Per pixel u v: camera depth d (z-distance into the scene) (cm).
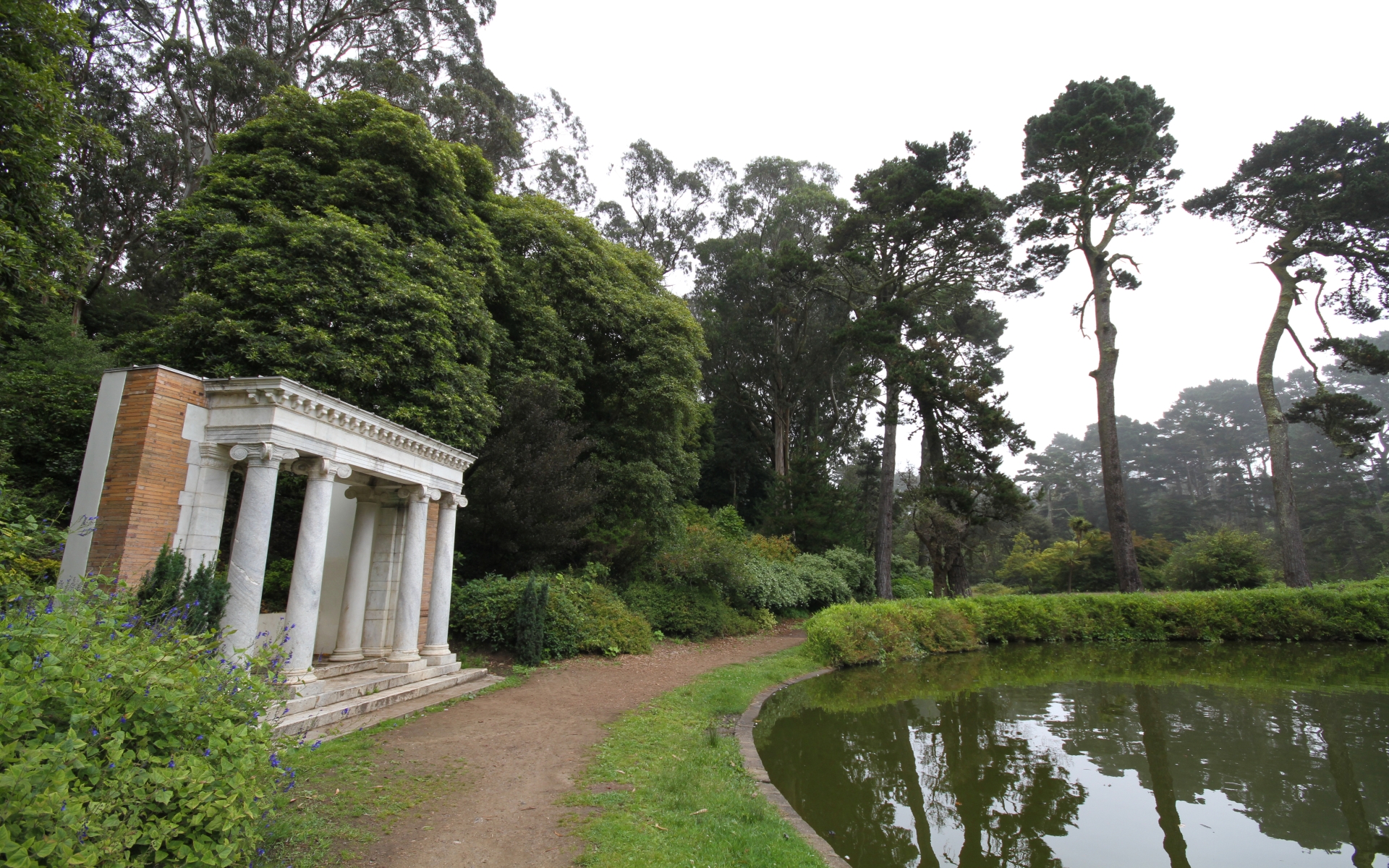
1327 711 1094
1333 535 4350
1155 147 2445
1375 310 2416
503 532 1400
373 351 1157
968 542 2564
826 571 2462
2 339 1341
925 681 1344
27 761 248
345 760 617
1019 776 754
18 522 668
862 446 3931
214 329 1066
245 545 718
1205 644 1969
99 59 2217
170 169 2383
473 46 2572
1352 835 595
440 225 1435
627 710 870
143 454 696
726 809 538
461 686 988
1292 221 2473
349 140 1341
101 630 369
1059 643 1952
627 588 1611
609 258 1952
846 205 3484
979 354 3672
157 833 281
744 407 3566
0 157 745
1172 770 778
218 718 351
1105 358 2545
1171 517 5734
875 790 700
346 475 854
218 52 2333
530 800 532
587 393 1908
